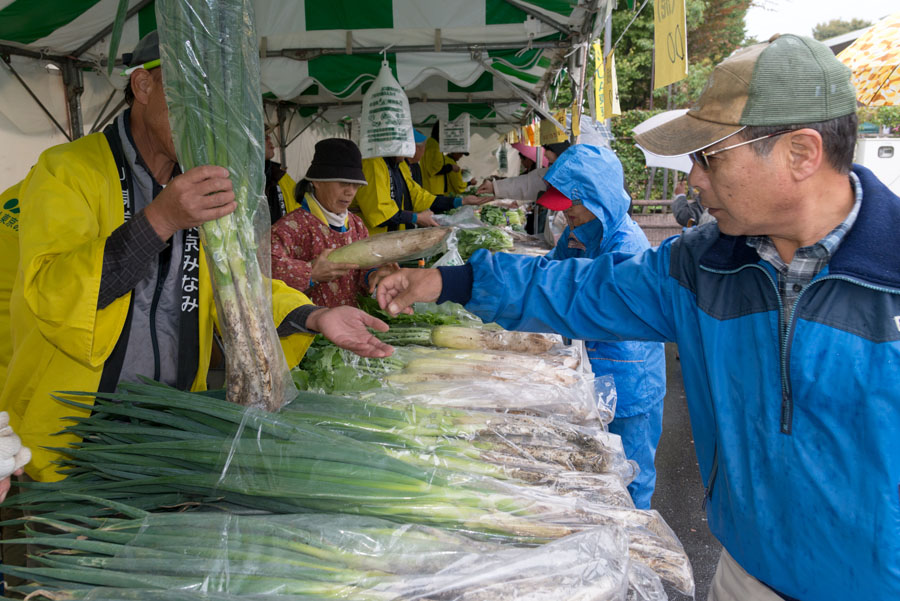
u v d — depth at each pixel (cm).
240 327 128
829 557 111
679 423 519
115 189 159
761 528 119
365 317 164
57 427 160
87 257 123
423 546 105
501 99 796
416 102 814
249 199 126
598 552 106
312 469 115
